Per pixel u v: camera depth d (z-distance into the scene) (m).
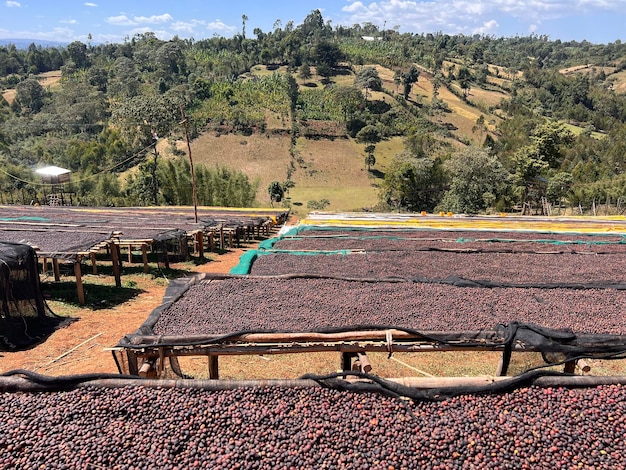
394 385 5.98
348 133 78.19
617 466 5.07
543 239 18.81
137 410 5.74
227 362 8.95
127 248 21.19
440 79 106.06
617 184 44.78
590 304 9.24
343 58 110.25
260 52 109.25
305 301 9.23
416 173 46.97
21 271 10.90
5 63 111.19
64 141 62.47
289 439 5.34
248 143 72.31
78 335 10.97
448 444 5.29
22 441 5.31
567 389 6.13
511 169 50.53
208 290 9.88
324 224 25.42
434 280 10.72
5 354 9.83
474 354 9.20
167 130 55.84
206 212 34.72
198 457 5.16
